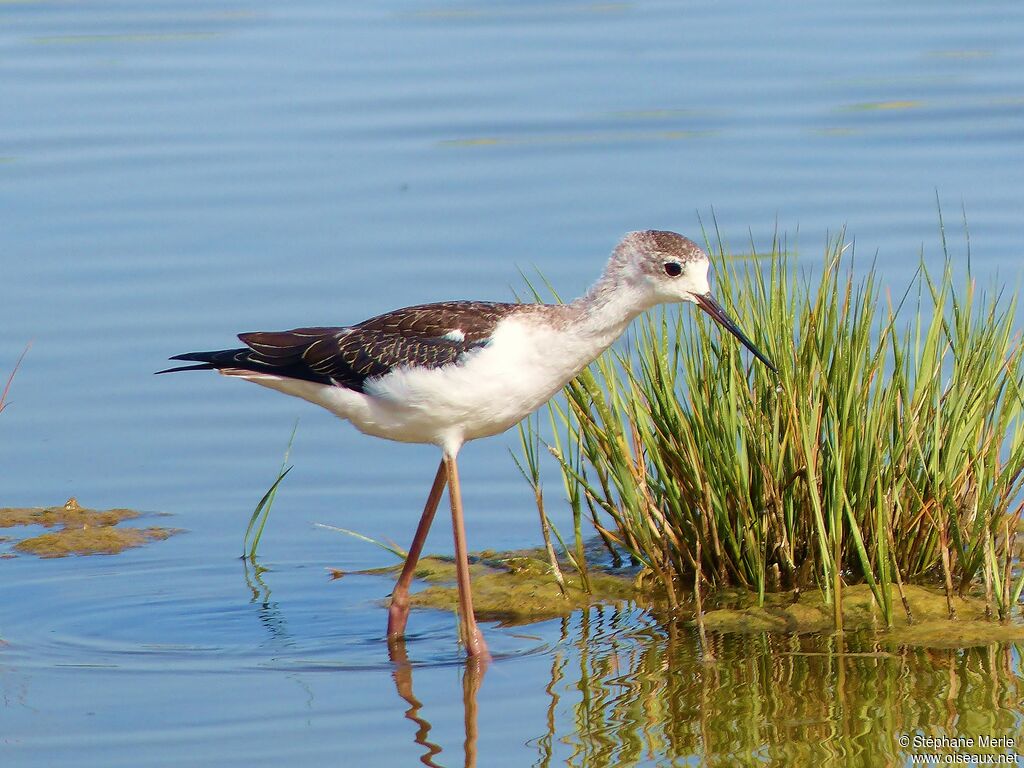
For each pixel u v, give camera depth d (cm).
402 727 991
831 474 1148
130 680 1073
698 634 1129
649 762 930
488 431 1139
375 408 1138
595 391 1197
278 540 1346
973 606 1138
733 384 1173
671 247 1113
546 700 1027
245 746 964
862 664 1053
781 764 921
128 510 1402
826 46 2531
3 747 962
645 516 1187
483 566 1300
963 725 959
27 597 1229
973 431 1148
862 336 1160
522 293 1692
